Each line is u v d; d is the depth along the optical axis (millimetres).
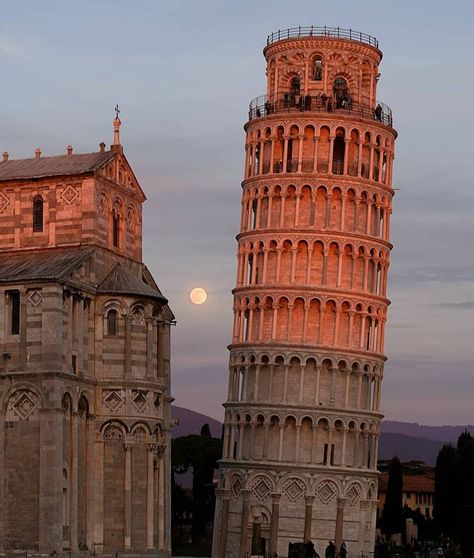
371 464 183625
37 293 113375
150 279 131875
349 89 189875
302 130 185250
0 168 126500
